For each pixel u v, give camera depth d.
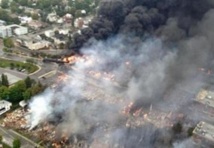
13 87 149.62
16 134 129.38
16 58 195.75
